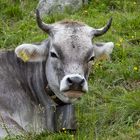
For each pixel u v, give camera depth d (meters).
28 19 25.34
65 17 25.45
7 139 16.48
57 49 16.41
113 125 17.66
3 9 26.50
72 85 15.61
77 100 18.83
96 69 20.88
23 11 26.09
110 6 26.62
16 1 27.33
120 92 19.66
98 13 25.72
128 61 21.31
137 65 21.19
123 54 21.75
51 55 16.69
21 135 16.78
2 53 18.50
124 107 18.19
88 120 18.05
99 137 16.78
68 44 16.34
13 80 17.97
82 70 16.14
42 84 17.67
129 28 23.91
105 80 20.42
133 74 20.58
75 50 16.28
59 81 16.52
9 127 17.14
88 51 16.39
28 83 18.03
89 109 18.78
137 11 25.84
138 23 24.20
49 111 17.72
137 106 18.05
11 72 18.12
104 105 18.70
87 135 16.97
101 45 17.83
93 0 27.05
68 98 17.39
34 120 17.61
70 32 16.59
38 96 17.88
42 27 17.03
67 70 16.03
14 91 17.78
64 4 26.45
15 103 17.62
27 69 18.12
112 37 22.89
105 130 17.44
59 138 16.72
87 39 16.59
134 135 16.78
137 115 17.94
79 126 17.75
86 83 15.86
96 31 17.00
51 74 16.98
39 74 17.73
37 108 17.62
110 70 20.86
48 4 26.42
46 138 16.77
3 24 25.02
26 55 17.20
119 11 26.05
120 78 20.42
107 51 17.86
